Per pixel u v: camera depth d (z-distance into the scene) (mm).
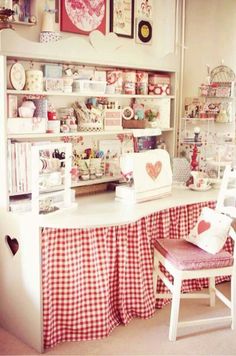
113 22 3412
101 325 2680
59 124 2965
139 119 3541
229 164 3404
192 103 3756
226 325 2889
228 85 3645
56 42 2816
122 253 2773
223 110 3672
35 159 2547
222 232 2758
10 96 2674
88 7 3229
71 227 2477
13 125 2689
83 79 3088
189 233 3066
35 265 2527
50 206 2715
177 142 3795
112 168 3441
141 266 2887
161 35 3799
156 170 3107
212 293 3096
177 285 2654
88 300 2648
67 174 2816
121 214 2727
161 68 3482
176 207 3127
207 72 3715
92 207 2898
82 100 3279
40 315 2541
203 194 3309
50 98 3092
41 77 2811
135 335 2738
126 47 3230
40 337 2555
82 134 3076
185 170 3580
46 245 2529
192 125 3820
